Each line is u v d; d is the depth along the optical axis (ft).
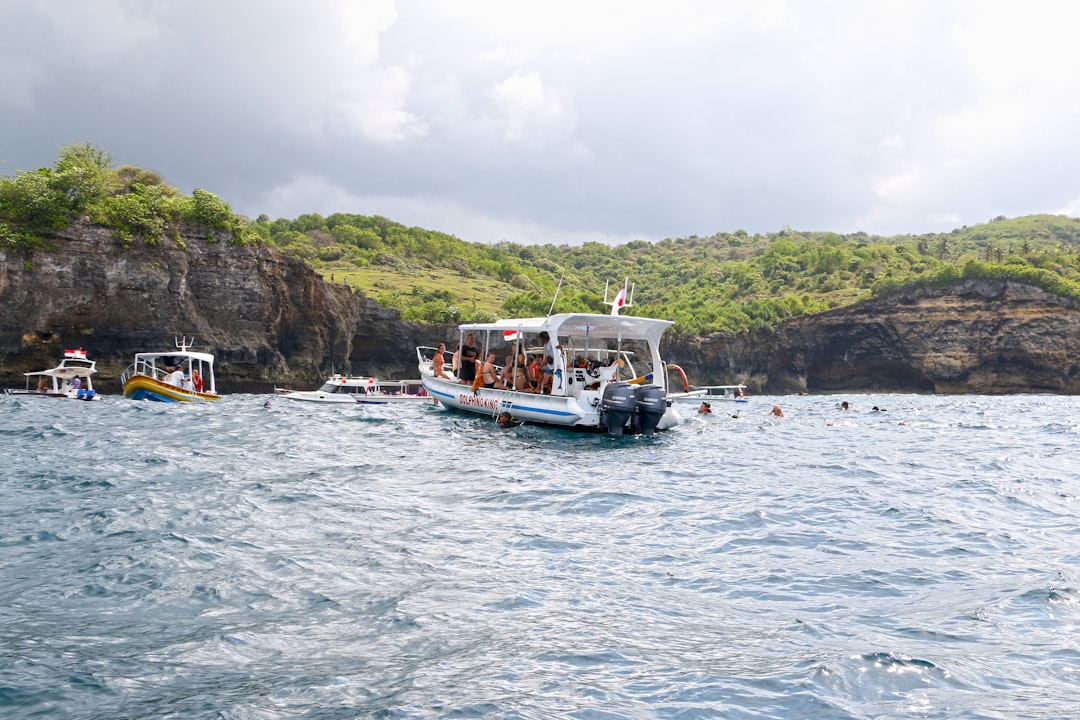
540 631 22.22
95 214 219.00
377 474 53.21
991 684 18.56
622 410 79.10
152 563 28.71
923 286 432.66
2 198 209.87
